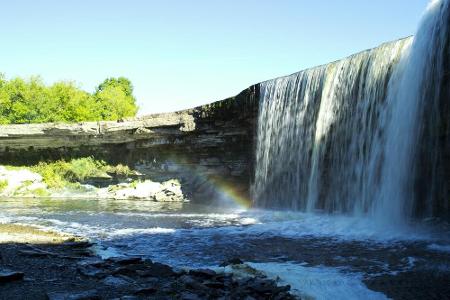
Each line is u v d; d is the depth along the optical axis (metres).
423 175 19.58
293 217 24.95
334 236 17.44
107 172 52.50
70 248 14.51
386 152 22.23
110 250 14.65
